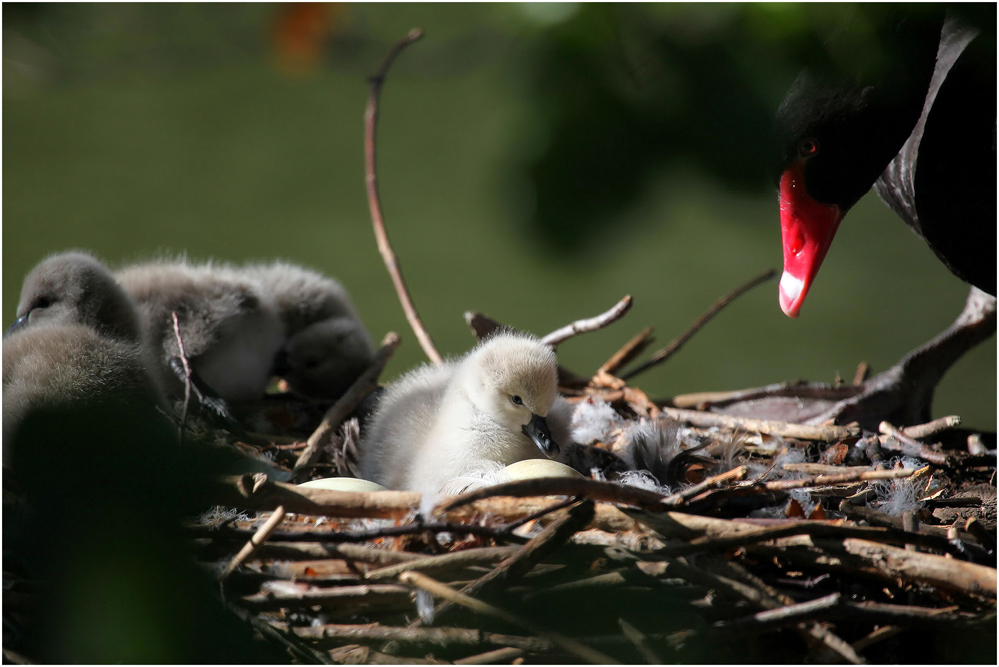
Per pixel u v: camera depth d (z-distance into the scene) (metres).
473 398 5.63
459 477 4.90
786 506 4.85
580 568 3.96
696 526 4.00
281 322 7.68
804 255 5.71
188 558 2.37
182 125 22.61
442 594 3.57
